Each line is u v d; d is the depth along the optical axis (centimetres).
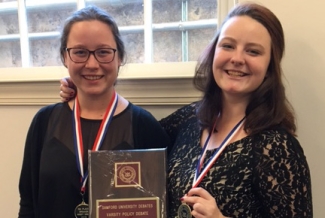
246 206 107
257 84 110
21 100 167
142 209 114
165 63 160
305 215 103
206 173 111
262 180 104
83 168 121
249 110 113
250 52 109
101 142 123
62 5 176
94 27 118
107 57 120
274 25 110
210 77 123
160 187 115
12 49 182
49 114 130
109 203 114
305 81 136
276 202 103
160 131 133
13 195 176
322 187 139
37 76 171
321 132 137
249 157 107
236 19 110
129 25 170
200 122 123
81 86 122
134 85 153
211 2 160
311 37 134
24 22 180
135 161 115
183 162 121
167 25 165
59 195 121
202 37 162
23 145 171
